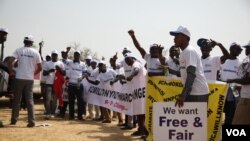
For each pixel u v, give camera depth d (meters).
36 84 17.72
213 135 7.09
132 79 9.45
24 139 7.97
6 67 9.48
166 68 8.20
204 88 5.94
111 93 11.57
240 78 6.67
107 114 11.87
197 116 5.55
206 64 7.79
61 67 12.23
